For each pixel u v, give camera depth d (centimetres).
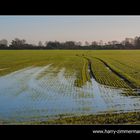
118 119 1121
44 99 1642
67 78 2567
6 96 1755
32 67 3572
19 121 1140
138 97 1638
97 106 1405
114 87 2048
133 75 2662
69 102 1537
